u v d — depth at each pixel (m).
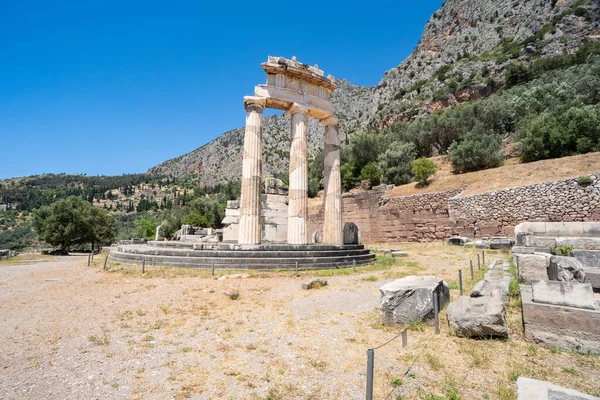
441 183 30.38
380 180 43.78
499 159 31.58
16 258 26.61
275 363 4.91
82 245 45.19
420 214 28.42
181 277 11.66
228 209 22.33
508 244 17.89
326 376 4.46
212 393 4.09
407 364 4.69
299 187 17.16
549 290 5.34
